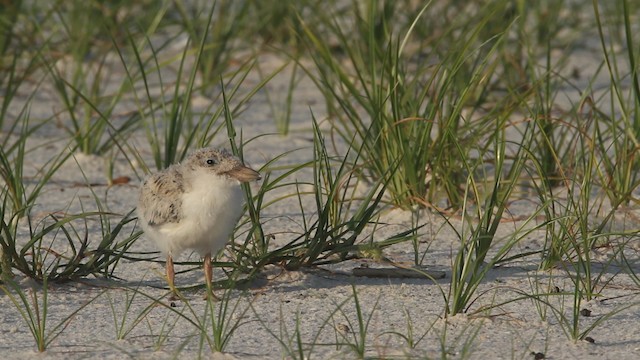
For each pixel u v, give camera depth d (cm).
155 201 798
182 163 811
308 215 1072
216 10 1903
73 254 911
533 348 717
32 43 1661
